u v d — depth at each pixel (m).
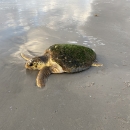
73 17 9.29
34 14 9.90
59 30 7.67
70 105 3.55
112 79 4.37
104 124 3.08
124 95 3.79
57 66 4.47
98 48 5.96
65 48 4.73
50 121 3.18
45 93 3.92
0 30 7.69
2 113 3.36
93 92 3.92
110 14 9.59
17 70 4.77
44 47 6.12
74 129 3.00
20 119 3.22
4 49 5.98
